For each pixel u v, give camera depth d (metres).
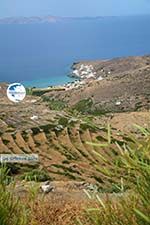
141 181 2.20
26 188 3.82
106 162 2.18
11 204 3.31
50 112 119.31
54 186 13.73
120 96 179.25
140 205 2.32
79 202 7.58
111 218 2.52
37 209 6.53
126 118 105.81
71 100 184.62
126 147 2.17
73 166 76.50
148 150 2.14
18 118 112.38
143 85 185.62
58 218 6.52
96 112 162.25
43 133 98.75
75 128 98.31
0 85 170.62
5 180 3.36
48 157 85.94
